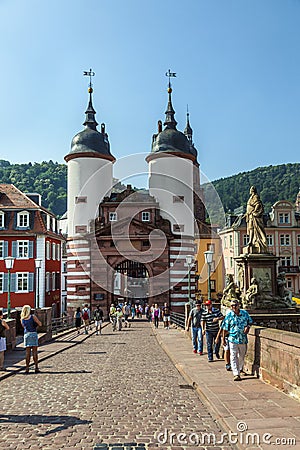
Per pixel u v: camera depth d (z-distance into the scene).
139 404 9.26
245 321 11.13
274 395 9.23
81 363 15.80
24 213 47.47
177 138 46.97
